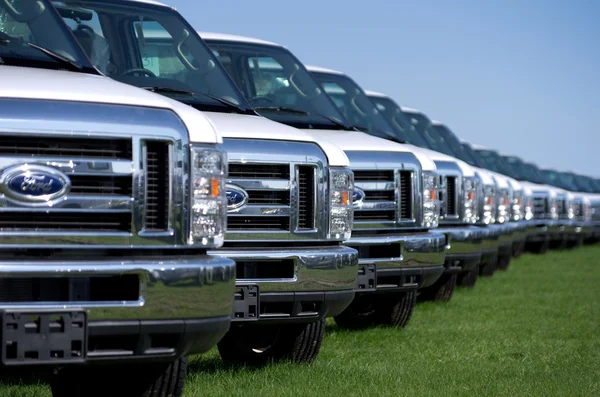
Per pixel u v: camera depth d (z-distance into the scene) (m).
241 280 7.97
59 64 6.80
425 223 11.28
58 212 5.65
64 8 8.86
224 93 9.02
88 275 5.62
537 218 28.19
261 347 8.84
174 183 5.96
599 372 8.88
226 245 8.06
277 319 8.16
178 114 6.04
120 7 9.10
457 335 11.13
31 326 5.50
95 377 6.48
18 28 6.95
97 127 5.73
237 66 10.93
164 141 5.94
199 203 6.04
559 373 8.80
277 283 8.09
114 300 5.75
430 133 18.92
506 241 19.52
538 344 10.62
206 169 6.07
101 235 5.75
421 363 9.23
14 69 6.43
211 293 6.02
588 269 22.22
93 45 8.80
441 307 13.84
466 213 14.59
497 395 7.71
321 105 11.28
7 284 5.55
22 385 7.66
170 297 5.85
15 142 5.59
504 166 27.39
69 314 5.55
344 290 8.41
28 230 5.59
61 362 5.55
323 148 8.46
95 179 5.75
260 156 8.10
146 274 5.77
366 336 10.88
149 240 5.88
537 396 7.69
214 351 9.65
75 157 5.69
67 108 5.70
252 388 7.62
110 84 6.20
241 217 8.09
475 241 14.35
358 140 10.98
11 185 5.54
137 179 5.83
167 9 9.38
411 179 11.13
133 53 8.90
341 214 8.48
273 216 8.16
